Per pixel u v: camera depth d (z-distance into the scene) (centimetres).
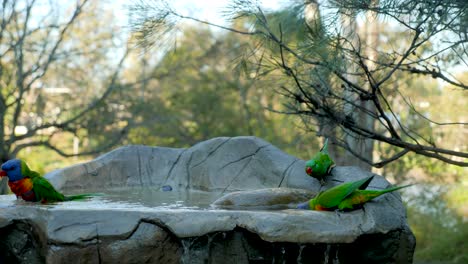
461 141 1658
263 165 711
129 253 461
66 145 2253
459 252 1320
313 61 634
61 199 594
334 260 500
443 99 1662
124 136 1656
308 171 621
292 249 492
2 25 1308
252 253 489
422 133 1578
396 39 988
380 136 645
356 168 634
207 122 2053
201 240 477
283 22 627
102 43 1648
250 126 1955
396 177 1595
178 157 805
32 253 488
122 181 781
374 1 566
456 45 585
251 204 578
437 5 539
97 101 1480
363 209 527
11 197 629
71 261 453
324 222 488
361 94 601
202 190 755
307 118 759
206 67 2064
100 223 463
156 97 1909
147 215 470
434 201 1512
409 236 542
